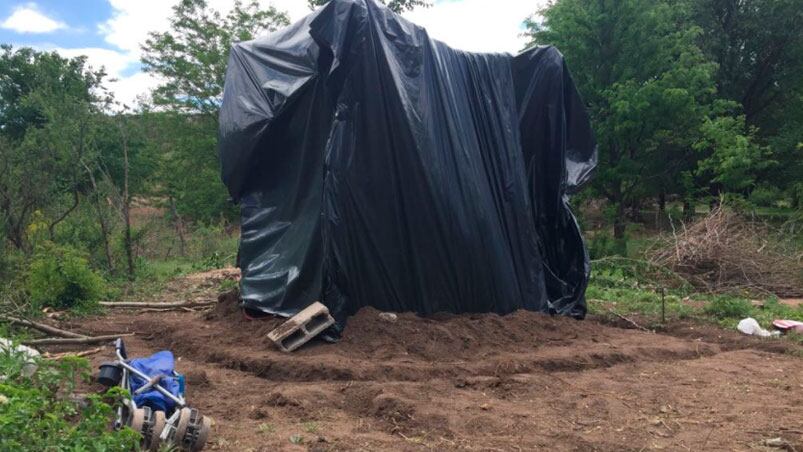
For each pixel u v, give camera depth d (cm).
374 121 801
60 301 1062
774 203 2923
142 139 2734
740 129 2567
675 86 2219
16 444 359
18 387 441
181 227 2334
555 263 1038
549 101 1012
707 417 582
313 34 782
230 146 891
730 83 3156
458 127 878
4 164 1265
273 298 831
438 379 670
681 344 870
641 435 535
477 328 809
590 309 1175
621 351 794
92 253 1415
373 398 594
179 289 1360
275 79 873
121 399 458
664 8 2297
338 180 774
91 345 848
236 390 635
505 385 652
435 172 830
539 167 1023
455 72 903
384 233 809
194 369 696
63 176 1393
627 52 2278
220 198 3088
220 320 897
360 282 800
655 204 3584
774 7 2958
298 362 682
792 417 583
